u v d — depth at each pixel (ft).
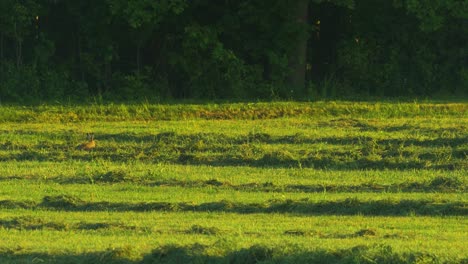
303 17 355.15
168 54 352.69
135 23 331.16
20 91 335.06
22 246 138.92
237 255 128.26
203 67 347.56
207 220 159.63
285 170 210.59
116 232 149.59
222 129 260.42
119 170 206.59
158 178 198.90
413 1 342.44
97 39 354.33
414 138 240.73
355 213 167.53
